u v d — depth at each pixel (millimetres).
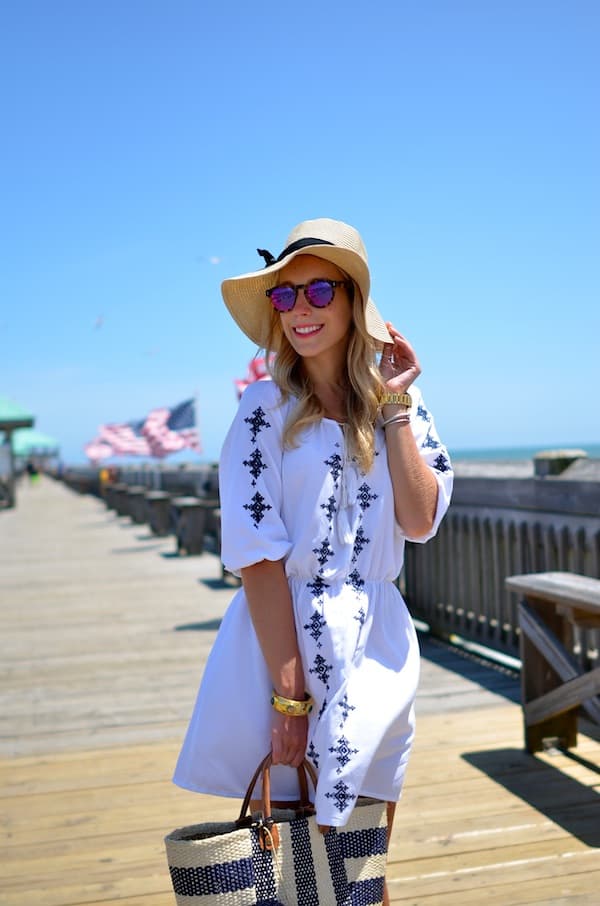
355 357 1756
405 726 1769
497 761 3662
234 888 1506
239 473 1717
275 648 1667
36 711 4781
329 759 1616
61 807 3355
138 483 24156
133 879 2732
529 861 2721
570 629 3785
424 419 1883
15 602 8766
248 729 1727
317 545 1699
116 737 4266
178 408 16891
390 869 2707
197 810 3303
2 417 26375
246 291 1838
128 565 11586
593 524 4391
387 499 1756
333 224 1790
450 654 5840
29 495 36250
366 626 1706
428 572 6414
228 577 9922
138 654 6203
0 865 2857
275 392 1766
